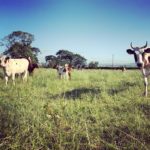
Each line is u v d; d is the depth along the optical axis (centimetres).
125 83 1534
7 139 567
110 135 654
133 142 602
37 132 606
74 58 9362
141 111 860
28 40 6397
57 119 740
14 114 700
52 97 1125
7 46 6344
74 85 1523
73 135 617
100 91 1242
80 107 913
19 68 1906
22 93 1123
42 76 2170
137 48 1370
